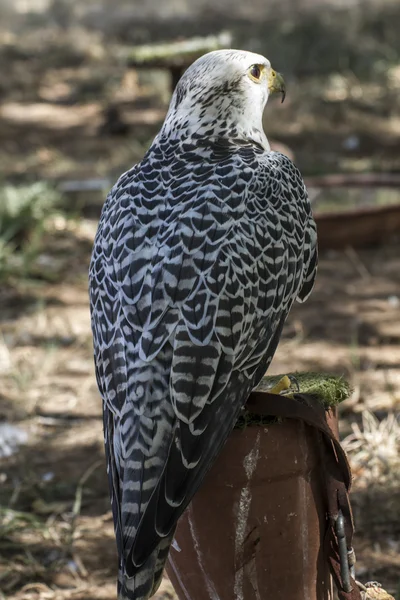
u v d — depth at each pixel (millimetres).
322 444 6445
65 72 31672
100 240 6156
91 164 21922
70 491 10156
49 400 11938
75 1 40969
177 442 5477
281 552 6359
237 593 6410
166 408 5496
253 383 5875
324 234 16281
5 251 15758
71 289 15156
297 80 28266
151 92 28781
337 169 21031
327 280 15273
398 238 16547
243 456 6188
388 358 12680
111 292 5855
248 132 6742
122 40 35500
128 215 6059
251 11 37062
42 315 14195
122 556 5410
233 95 6645
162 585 8578
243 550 6328
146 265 5793
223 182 6133
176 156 6492
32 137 24516
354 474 10070
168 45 19250
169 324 5598
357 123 24594
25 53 33688
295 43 30297
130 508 5434
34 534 9438
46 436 11211
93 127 25406
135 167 6559
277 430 6219
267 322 5945
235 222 5945
